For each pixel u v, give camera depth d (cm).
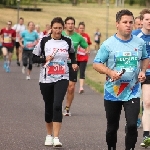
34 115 1609
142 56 1030
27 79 2780
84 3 12412
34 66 3822
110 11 9912
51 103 1195
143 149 1163
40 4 10719
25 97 2052
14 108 1752
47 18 8438
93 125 1454
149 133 1250
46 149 1144
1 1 9112
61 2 11975
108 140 1030
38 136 1287
